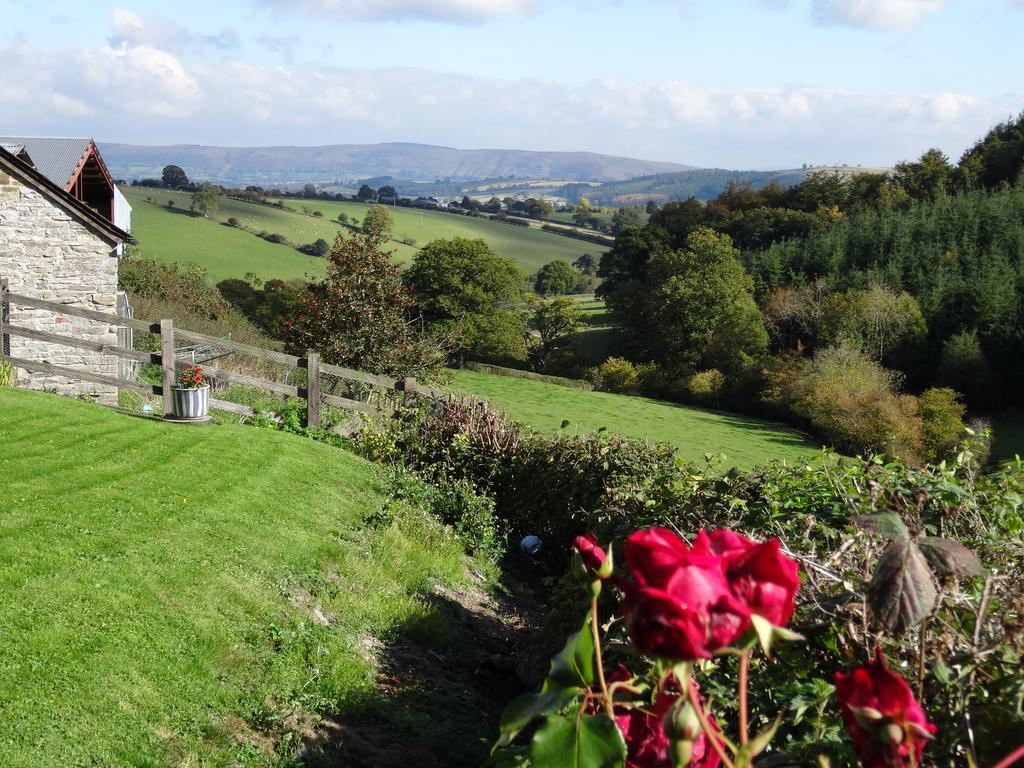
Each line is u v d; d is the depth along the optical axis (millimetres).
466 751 5824
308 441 13336
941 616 2721
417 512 11141
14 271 15797
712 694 3059
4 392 12227
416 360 20797
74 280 16156
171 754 4641
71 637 5223
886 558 1968
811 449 49469
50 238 15922
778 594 1322
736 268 71250
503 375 69688
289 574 7574
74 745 4336
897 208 94312
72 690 4734
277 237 103250
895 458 4559
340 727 5672
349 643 6848
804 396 54000
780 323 69125
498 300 71625
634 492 7574
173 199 112438
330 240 108375
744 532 4570
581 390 65500
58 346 16078
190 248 95062
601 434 11422
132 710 4816
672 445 10539
